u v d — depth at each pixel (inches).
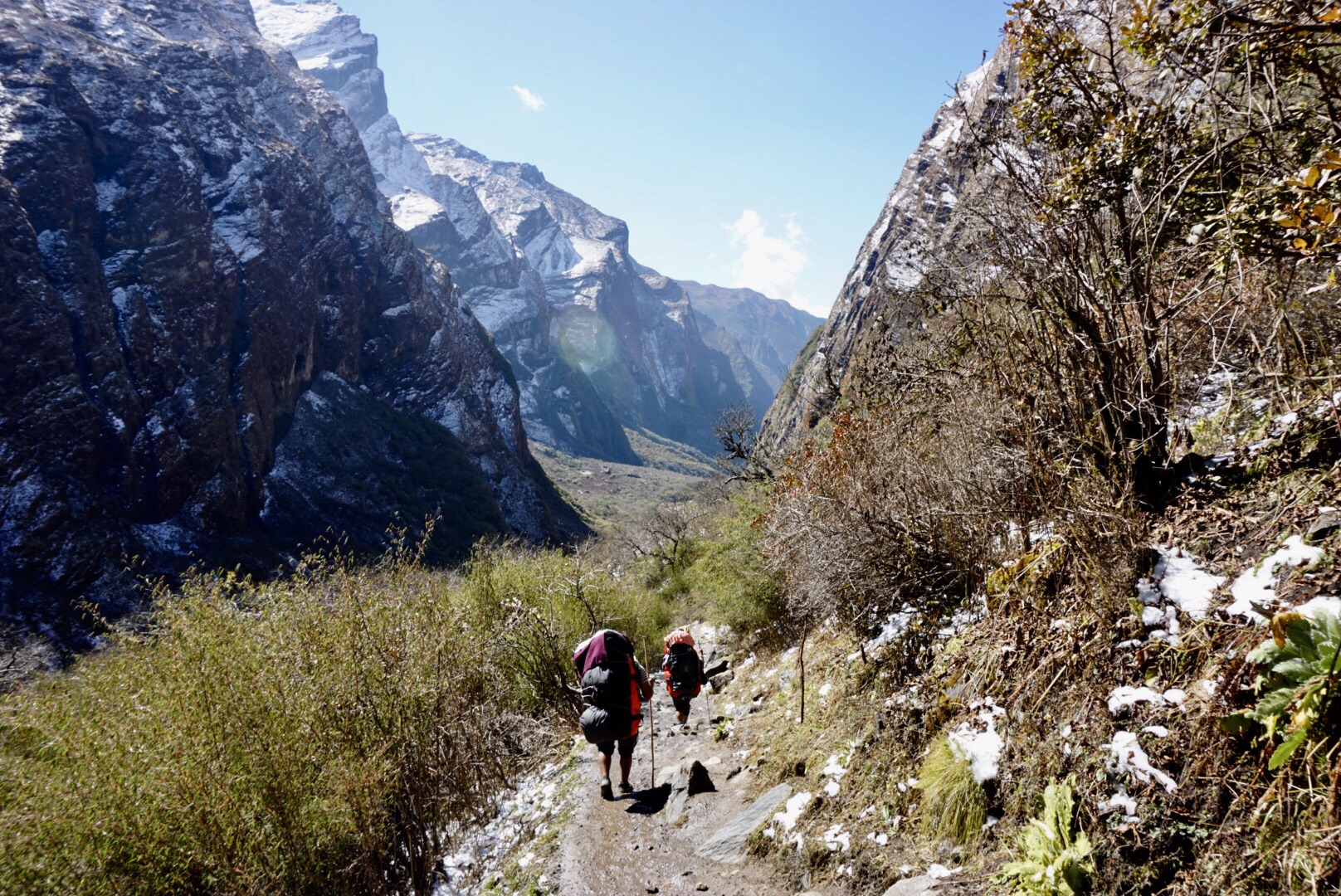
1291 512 103.8
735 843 171.5
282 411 4183.1
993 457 156.6
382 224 5935.0
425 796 211.0
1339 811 71.2
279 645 205.2
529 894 177.6
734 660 401.4
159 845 161.5
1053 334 134.9
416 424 5285.4
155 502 3026.6
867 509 193.6
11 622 2197.3
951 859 118.8
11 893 144.9
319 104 6525.6
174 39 5027.1
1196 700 93.4
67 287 2977.4
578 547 466.6
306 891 173.3
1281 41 108.2
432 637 238.7
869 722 170.2
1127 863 90.3
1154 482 128.4
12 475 2519.7
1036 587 137.9
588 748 277.9
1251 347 125.8
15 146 3038.9
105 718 170.1
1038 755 113.4
